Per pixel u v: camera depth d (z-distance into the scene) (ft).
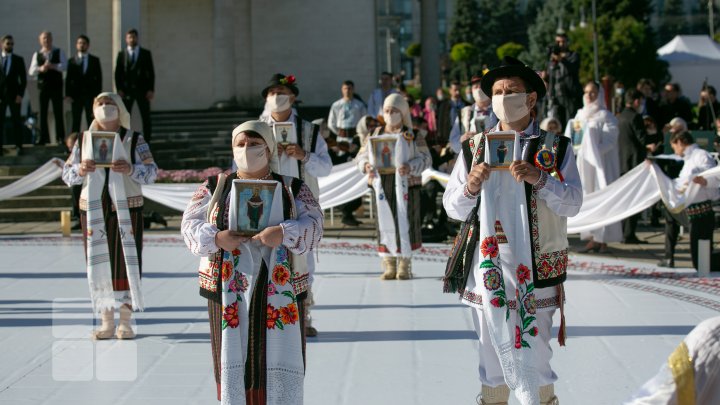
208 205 13.96
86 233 22.49
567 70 45.93
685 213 31.09
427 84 79.66
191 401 18.04
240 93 78.38
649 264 33.40
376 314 25.89
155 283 31.37
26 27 77.92
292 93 23.77
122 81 55.31
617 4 189.67
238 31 78.28
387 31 232.53
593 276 31.27
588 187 37.22
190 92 80.48
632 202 34.68
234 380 13.41
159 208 52.24
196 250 13.62
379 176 30.37
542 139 14.40
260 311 13.58
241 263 13.65
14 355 21.77
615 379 19.24
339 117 53.72
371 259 36.11
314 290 29.78
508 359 13.94
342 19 78.07
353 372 20.10
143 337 23.40
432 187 41.39
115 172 22.15
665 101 54.65
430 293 28.73
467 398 18.06
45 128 57.16
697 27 284.41
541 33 208.33
